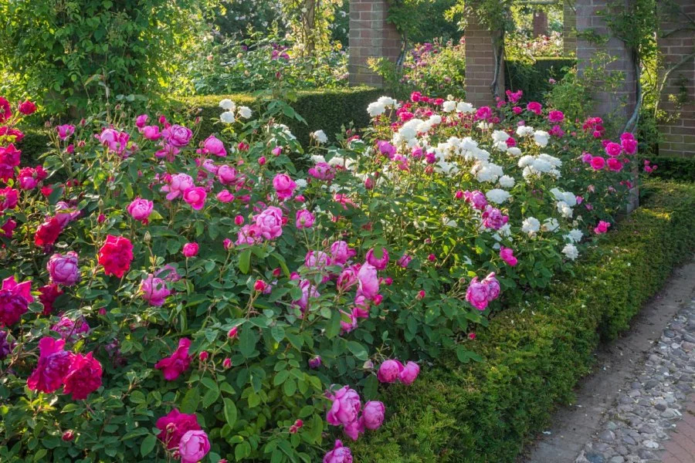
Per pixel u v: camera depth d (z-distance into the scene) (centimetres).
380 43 958
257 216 272
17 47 563
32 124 577
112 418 227
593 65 700
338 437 278
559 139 599
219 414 250
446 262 405
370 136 559
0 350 210
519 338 372
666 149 920
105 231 275
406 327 330
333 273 287
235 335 240
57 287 259
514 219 462
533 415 364
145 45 586
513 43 1160
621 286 486
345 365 284
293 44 1184
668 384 440
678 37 891
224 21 2156
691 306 569
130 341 244
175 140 317
